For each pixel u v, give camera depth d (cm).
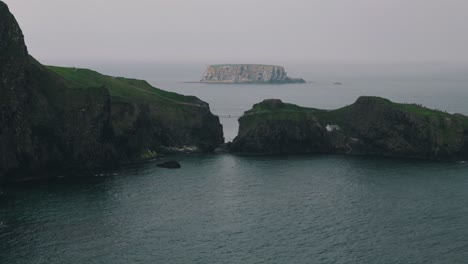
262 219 10775
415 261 8688
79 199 11919
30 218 10500
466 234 9912
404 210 11375
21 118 13562
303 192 12838
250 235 9844
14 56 13950
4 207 11169
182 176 14388
